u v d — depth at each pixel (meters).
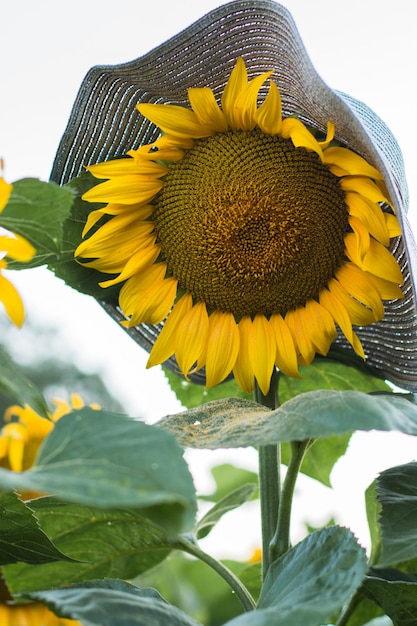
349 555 0.64
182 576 1.20
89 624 0.60
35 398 0.61
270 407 0.85
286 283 0.85
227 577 0.78
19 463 0.94
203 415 0.73
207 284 0.86
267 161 0.84
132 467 0.54
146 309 0.86
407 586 0.71
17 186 0.61
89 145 0.83
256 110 0.80
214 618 1.19
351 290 0.84
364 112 0.81
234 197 0.84
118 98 0.82
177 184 0.85
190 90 0.80
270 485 0.80
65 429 0.57
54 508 0.76
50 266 0.84
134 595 0.65
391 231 0.81
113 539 0.78
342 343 0.88
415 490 0.73
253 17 0.76
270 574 0.69
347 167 0.79
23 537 0.70
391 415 0.66
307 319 0.86
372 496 0.82
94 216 0.82
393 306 0.84
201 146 0.84
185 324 0.86
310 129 0.82
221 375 0.85
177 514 0.54
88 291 0.87
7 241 0.61
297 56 0.73
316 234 0.84
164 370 0.94
